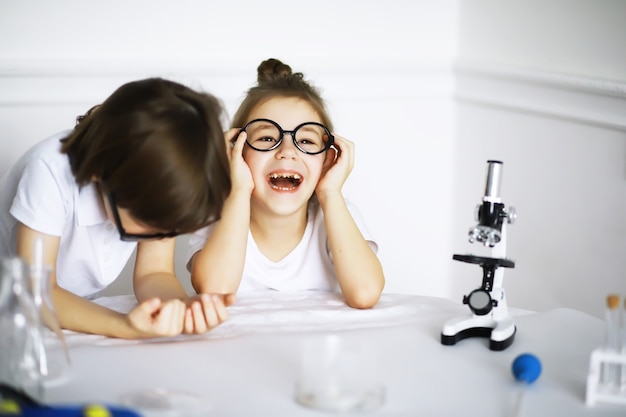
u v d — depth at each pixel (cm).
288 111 154
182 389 90
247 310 134
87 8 204
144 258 146
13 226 138
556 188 191
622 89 171
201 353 103
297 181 156
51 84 202
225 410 84
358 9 222
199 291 149
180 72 210
